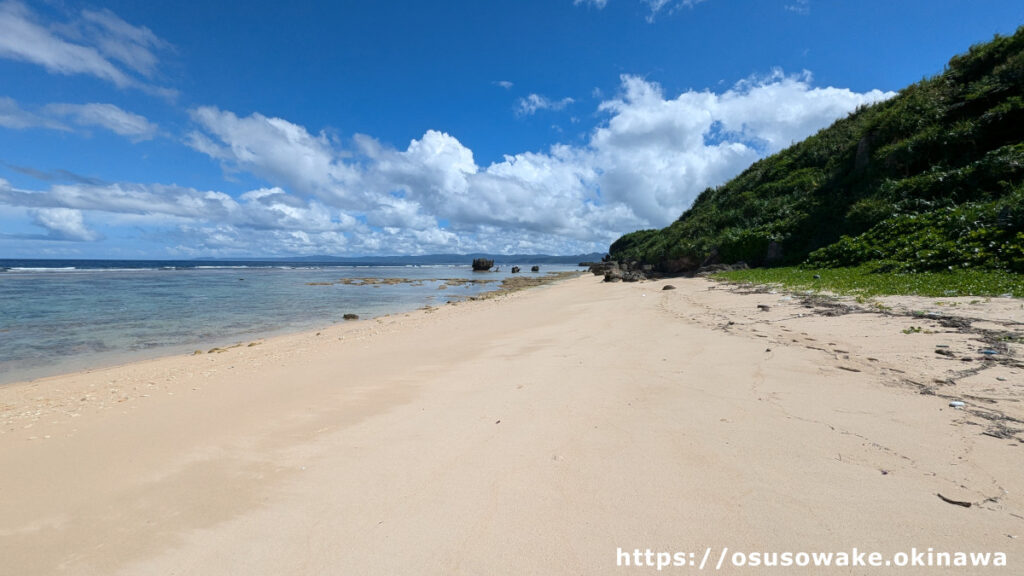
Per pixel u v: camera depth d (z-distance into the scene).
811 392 4.70
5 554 2.78
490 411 4.95
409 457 3.87
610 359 6.96
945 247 12.40
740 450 3.55
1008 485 2.79
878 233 16.45
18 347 13.27
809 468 3.20
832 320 8.23
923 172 18.27
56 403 6.98
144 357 11.92
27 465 4.14
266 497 3.33
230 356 10.94
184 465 3.97
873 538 2.45
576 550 2.53
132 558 2.70
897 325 7.24
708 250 27.41
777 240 23.41
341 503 3.18
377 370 7.77
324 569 2.50
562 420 4.49
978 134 17.33
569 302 18.22
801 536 2.51
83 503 3.38
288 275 61.16
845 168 24.84
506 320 14.02
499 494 3.15
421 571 2.43
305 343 12.52
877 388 4.66
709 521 2.70
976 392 4.33
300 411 5.47
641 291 19.62
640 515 2.80
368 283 45.56
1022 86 17.47
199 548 2.76
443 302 27.06
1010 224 11.42
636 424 4.24
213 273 62.34
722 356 6.47
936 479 2.93
